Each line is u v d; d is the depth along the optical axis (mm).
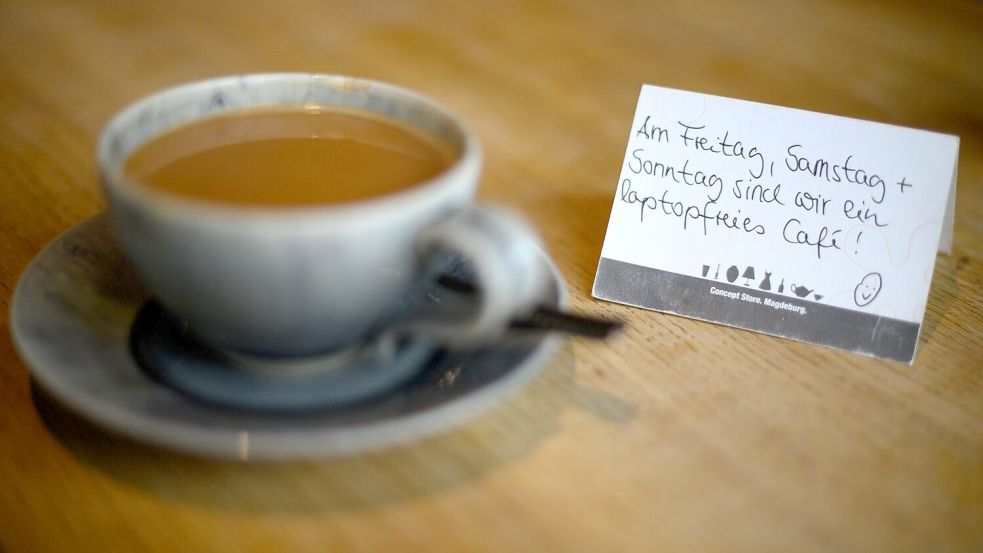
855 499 281
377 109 324
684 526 273
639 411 300
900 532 274
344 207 267
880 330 325
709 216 337
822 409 305
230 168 301
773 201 334
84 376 272
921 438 298
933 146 329
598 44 511
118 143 292
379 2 548
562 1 565
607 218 380
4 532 265
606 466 285
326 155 310
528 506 276
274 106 324
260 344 286
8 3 521
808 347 326
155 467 281
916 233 327
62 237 315
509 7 550
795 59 501
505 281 269
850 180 332
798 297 330
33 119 420
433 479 281
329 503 275
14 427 288
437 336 281
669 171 340
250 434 258
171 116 311
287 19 522
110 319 297
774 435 296
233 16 523
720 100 339
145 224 267
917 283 325
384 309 290
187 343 300
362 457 285
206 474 280
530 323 290
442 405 267
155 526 268
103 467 280
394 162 309
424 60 485
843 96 464
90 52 477
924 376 318
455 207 282
